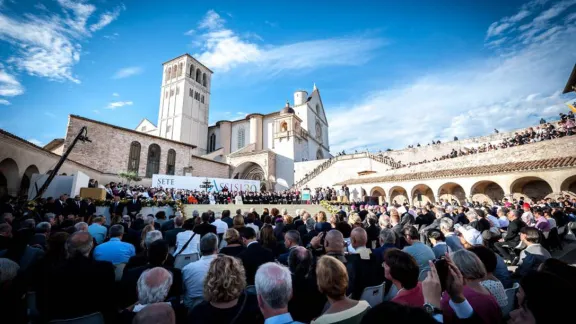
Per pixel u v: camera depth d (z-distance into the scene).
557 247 9.18
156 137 33.53
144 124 56.34
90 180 18.09
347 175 35.12
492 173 18.19
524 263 4.84
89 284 2.68
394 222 7.64
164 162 33.94
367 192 26.52
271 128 49.19
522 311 2.05
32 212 10.15
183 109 50.88
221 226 7.96
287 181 40.97
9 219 6.98
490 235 7.69
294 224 7.31
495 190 20.67
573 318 1.61
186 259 5.42
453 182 20.42
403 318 1.19
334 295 2.18
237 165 42.84
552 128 22.52
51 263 3.50
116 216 8.05
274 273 2.10
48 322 2.58
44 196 15.36
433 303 2.20
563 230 9.71
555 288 1.73
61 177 16.14
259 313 2.51
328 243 3.69
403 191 26.83
